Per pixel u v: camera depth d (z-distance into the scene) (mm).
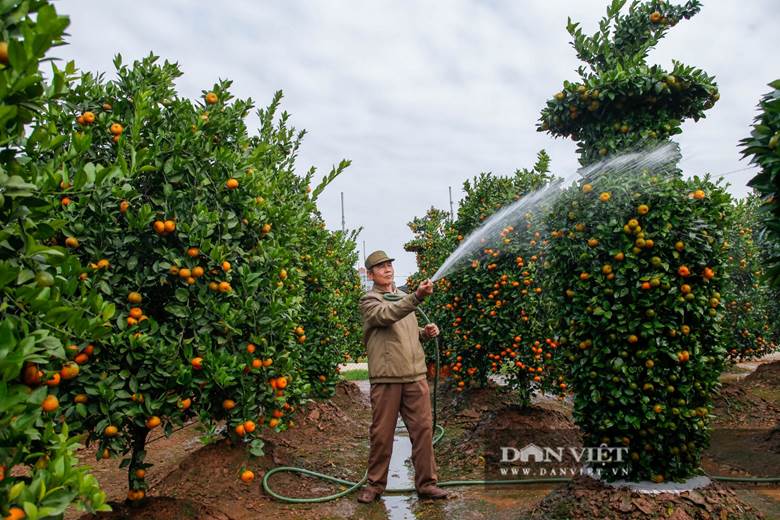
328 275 7918
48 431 1951
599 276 4043
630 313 3945
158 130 3969
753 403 8242
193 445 6598
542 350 6684
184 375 3512
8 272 1804
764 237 3189
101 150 3990
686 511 3682
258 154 4480
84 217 3537
